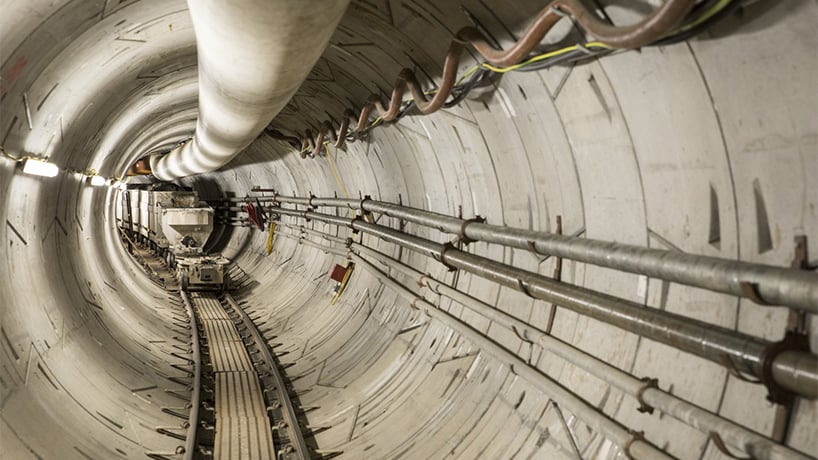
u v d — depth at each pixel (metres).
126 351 8.45
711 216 3.25
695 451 3.28
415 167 7.70
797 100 2.59
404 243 7.87
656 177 3.62
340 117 9.18
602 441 4.08
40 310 6.00
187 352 10.52
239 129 7.32
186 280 17.02
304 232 15.30
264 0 3.07
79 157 7.71
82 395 6.07
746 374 2.96
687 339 3.22
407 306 8.49
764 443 2.75
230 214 23.91
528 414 4.98
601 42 2.96
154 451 6.22
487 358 6.03
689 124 3.22
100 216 12.19
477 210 6.39
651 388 3.55
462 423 5.75
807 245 2.67
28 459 4.41
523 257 5.42
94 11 4.62
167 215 20.05
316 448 6.91
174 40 6.68
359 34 6.00
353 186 10.93
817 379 2.49
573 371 4.57
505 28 4.21
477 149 5.84
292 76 4.70
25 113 4.84
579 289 4.34
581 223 4.52
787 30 2.47
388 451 6.20
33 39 4.21
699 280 3.10
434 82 5.80
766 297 2.72
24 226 5.73
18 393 4.83
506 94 4.76
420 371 7.16
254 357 10.80
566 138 4.36
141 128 11.17
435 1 4.52
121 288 11.88
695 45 2.91
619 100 3.64
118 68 6.43
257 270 19.27
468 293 6.61
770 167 2.82
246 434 7.25
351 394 7.98
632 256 3.62
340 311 11.11
